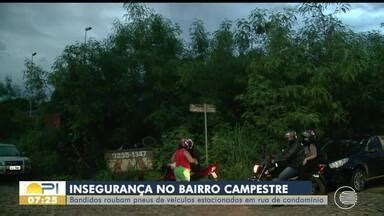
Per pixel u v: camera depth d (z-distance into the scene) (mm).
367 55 17125
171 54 18828
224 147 16312
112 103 19094
